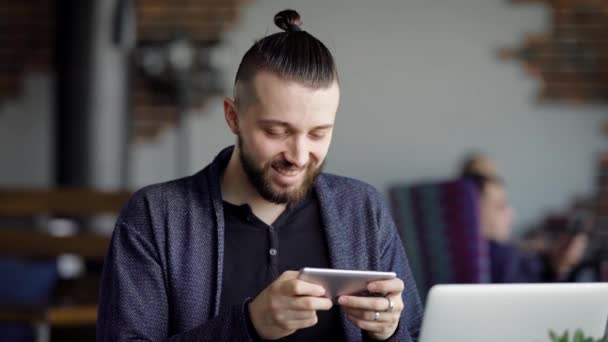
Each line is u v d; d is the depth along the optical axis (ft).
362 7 19.56
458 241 9.60
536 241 18.38
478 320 5.29
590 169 19.99
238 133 5.99
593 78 19.97
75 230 16.33
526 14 19.86
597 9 19.88
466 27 19.76
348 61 19.58
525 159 19.93
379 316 5.59
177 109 19.34
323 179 6.41
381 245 6.41
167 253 6.07
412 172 19.71
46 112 19.85
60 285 12.89
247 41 19.51
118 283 6.02
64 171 17.98
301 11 19.52
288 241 6.24
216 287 6.02
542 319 5.35
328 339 6.16
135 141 19.39
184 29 19.53
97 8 17.76
